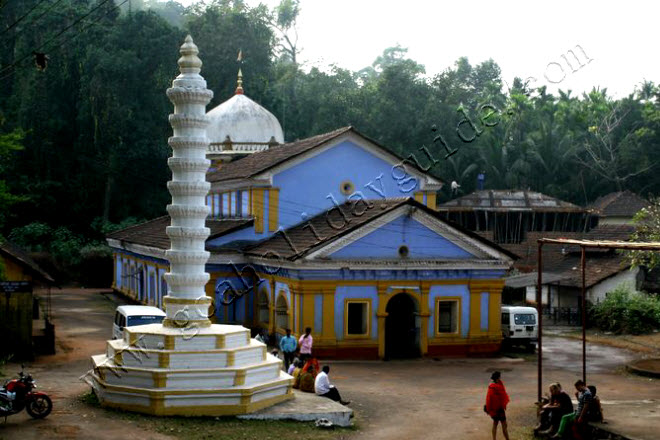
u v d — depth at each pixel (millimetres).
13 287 27906
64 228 59250
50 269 54125
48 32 59594
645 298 38688
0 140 28969
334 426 18797
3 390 17297
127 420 17719
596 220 63969
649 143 71125
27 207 58781
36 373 23781
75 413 18250
